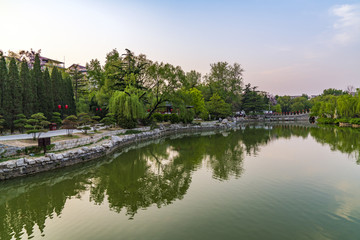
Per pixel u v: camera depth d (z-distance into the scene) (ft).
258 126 229.25
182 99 142.92
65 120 76.02
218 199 42.63
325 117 272.72
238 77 313.12
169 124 164.25
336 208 38.17
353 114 214.28
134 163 72.79
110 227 32.99
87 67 162.50
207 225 33.04
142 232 31.42
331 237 29.63
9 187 49.03
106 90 136.98
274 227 32.24
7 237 30.81
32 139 65.57
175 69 137.90
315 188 47.65
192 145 106.63
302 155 81.35
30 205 41.37
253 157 78.95
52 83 111.34
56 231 32.14
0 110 76.33
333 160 72.95
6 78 80.84
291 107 444.14
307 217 35.09
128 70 137.49
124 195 45.80
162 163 72.69
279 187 48.52
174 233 30.96
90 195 45.96
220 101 243.19
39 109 96.37
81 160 66.74
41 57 224.33
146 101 135.95
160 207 39.73
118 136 102.42
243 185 50.14
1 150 52.54
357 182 51.26
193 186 50.16
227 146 103.30
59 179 56.90
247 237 29.68
